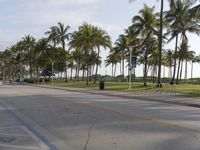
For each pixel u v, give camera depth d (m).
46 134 11.20
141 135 10.98
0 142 9.78
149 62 89.00
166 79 107.75
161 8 46.03
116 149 8.84
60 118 15.40
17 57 125.50
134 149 8.83
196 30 67.50
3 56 150.50
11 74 156.88
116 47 103.00
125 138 10.43
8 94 35.56
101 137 10.61
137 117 15.97
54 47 97.12
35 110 19.05
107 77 128.75
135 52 80.69
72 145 9.40
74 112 17.94
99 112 17.97
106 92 40.00
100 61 117.56
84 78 122.69
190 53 91.44
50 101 25.78
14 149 8.83
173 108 21.97
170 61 107.94
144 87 50.09
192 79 117.50
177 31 67.19
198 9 36.19
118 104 23.95
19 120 14.80
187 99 29.28
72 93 38.75
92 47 69.75
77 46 70.25
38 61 100.94
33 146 9.26
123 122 14.11
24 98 29.22
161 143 9.63
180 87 52.19
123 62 122.00
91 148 8.98
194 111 20.06
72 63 122.69
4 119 15.18
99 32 69.44
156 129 12.28
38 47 98.94
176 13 64.88
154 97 31.39
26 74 139.00
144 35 57.28
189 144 9.47
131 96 32.62
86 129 12.20
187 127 12.84
